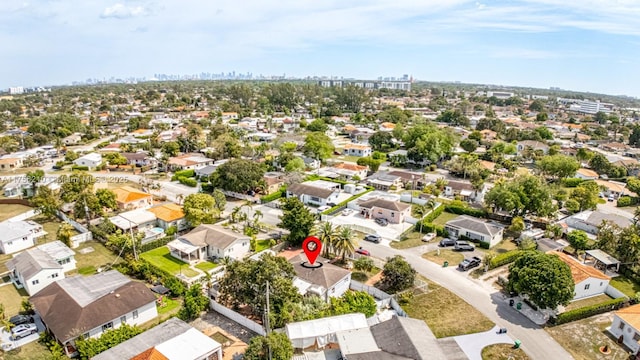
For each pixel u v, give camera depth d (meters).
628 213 88.00
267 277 44.44
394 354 36.72
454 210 84.12
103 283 48.34
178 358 36.09
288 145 134.12
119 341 39.56
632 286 55.91
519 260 50.53
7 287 53.41
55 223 77.19
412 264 60.81
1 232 65.94
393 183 103.62
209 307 48.22
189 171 111.06
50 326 40.84
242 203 88.62
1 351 39.91
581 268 53.69
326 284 49.44
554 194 89.69
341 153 145.00
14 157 122.38
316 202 88.75
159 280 54.59
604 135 188.62
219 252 61.19
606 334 44.44
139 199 83.44
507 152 138.62
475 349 41.41
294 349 39.94
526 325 45.84
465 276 57.12
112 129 186.38
